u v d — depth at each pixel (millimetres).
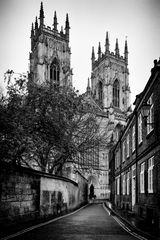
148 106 14430
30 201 16547
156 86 16000
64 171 36812
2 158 12672
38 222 17062
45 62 82438
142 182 20359
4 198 13047
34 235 11875
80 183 41531
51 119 19000
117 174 39281
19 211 14828
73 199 31172
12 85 18344
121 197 33875
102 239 11047
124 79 98500
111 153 51281
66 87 26312
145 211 18469
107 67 95688
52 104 21000
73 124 26156
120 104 96312
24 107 16547
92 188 76312
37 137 18109
